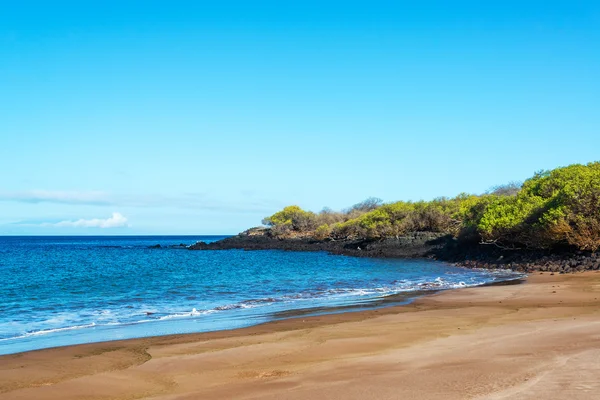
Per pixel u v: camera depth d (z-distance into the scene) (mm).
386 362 10992
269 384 9711
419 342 13188
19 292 29797
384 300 24281
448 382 8859
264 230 112625
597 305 19250
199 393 9367
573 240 38031
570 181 41094
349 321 17703
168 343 14539
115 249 111000
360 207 113500
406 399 8047
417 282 33875
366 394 8484
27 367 11844
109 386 10211
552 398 7496
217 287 32250
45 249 111625
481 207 59594
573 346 11125
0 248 117625
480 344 12211
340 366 10914
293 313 20562
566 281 29625
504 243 49781
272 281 36031
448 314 18234
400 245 69500
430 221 72000
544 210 42406
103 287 32562
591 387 7922
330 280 36281
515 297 22922
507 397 7723
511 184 84438
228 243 103625
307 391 8953
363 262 56969
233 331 16453
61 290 30859
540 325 14492
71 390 9969
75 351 13531
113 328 17750
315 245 88562
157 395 9414
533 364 9688
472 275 38750
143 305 24141
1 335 16625
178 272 45438
